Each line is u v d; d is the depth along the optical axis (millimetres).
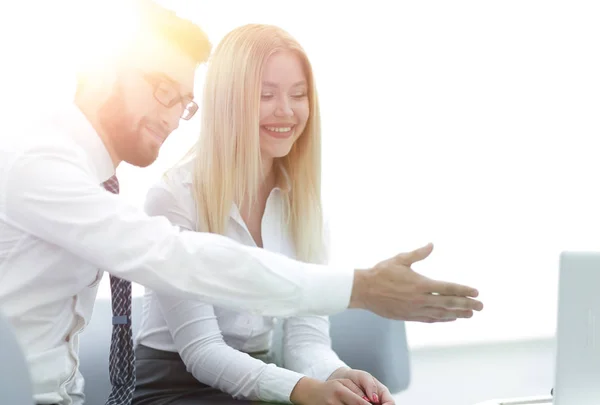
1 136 1782
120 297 2154
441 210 4391
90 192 1709
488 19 4352
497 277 4480
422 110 4320
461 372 3891
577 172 4496
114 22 1891
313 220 2490
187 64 1935
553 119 4453
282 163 2480
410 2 4250
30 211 1714
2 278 1800
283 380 2088
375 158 4297
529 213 4484
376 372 2547
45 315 1856
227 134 2295
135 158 1949
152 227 1715
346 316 2598
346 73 4211
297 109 2373
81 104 1899
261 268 1703
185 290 1701
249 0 3959
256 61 2289
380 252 4340
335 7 4152
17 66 3412
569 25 4422
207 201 2311
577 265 1681
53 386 1895
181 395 2229
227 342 2381
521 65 4398
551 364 4051
